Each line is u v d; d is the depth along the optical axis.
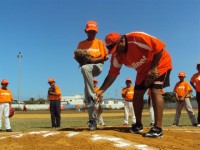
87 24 3.81
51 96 7.38
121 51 3.52
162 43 3.35
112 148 2.92
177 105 7.25
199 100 7.07
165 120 10.55
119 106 51.22
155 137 3.38
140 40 3.35
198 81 7.05
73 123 9.46
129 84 7.66
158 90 3.42
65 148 3.02
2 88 6.87
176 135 3.78
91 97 3.70
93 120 3.79
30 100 57.47
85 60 3.70
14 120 12.63
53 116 7.40
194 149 3.05
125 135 3.43
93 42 3.79
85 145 3.06
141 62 3.47
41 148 3.09
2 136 4.19
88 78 3.69
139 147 2.93
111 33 3.54
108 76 3.75
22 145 3.29
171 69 3.53
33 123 9.91
